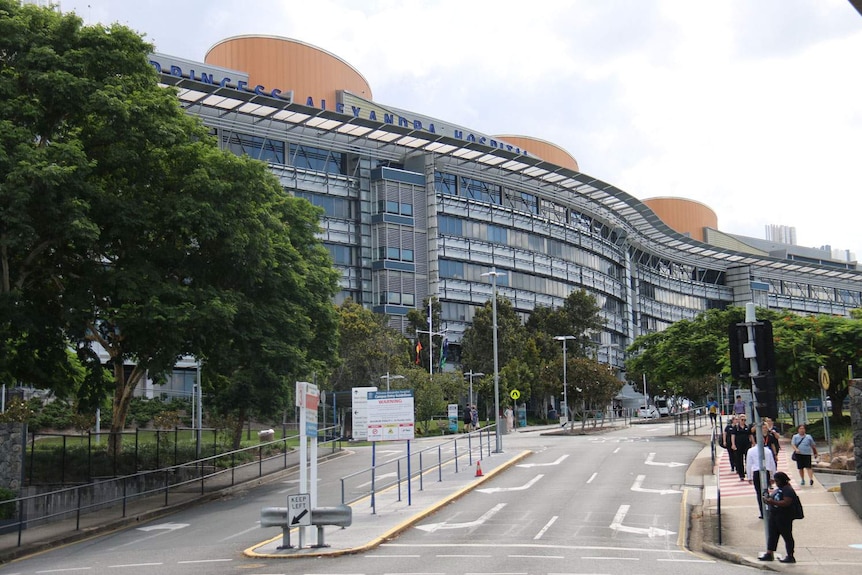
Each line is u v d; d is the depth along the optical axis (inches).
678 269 5255.9
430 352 3029.0
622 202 4082.2
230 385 1699.1
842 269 5546.3
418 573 625.0
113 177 1202.0
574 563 665.6
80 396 1270.9
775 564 637.9
